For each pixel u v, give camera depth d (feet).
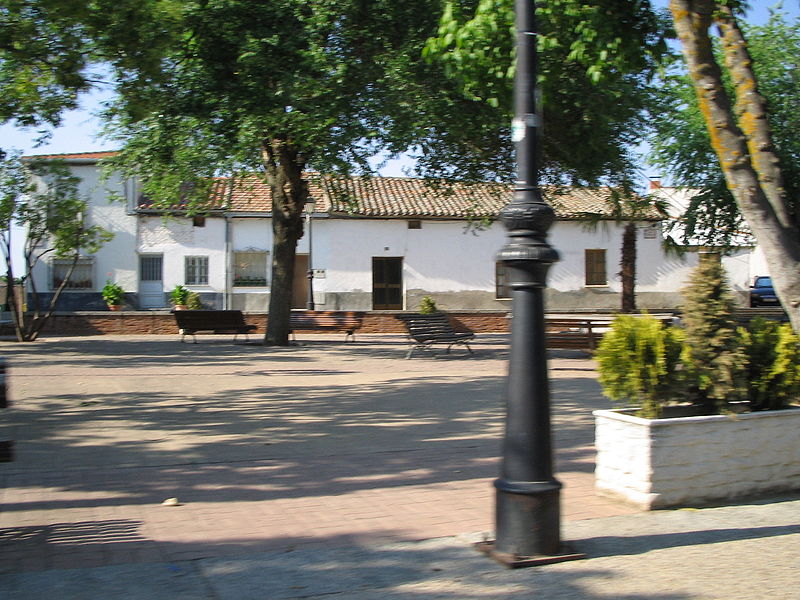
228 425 28.86
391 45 52.70
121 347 64.59
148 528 16.74
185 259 102.63
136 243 101.40
